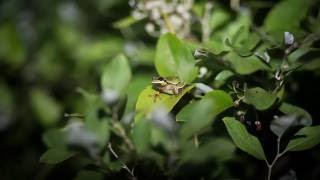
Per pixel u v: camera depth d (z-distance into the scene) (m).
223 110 0.56
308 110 0.71
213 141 0.58
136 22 0.82
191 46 0.65
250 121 0.61
